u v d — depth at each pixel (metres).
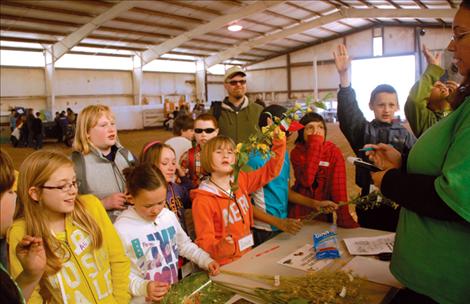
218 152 1.70
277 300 1.16
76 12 11.57
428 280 0.95
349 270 1.30
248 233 1.78
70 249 1.30
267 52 20.58
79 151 1.84
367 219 2.08
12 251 1.21
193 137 2.81
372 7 14.24
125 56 17.11
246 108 2.88
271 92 21.39
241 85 2.82
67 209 1.25
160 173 1.54
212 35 16.02
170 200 2.06
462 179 0.82
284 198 2.00
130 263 1.49
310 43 19.61
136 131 16.91
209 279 1.36
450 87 1.77
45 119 14.03
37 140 11.70
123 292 1.39
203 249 1.61
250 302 1.20
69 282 1.28
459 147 0.85
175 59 18.80
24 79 14.54
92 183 1.81
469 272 0.89
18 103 14.54
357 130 2.12
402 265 1.02
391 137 2.05
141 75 17.25
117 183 1.88
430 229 0.94
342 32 18.39
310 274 1.29
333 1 14.02
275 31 16.75
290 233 1.71
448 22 15.12
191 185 2.37
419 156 0.98
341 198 1.96
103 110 1.88
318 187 2.02
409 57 16.95
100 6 11.40
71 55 15.68
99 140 1.84
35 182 1.22
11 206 0.81
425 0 11.95
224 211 1.70
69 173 1.25
